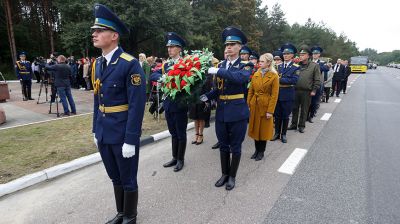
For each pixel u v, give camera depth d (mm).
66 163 4355
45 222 3049
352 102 11672
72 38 19922
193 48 26312
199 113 5527
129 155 2598
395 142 5871
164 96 4230
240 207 3312
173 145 4520
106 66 2656
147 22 20984
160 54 26609
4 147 5047
